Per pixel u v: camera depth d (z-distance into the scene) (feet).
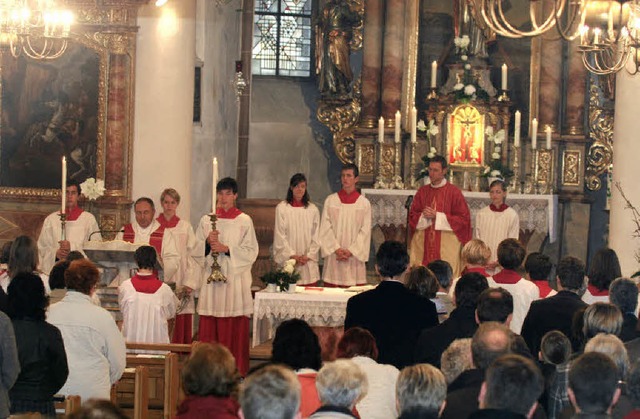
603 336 20.52
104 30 53.93
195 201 63.72
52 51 54.44
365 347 22.27
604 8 34.91
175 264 45.37
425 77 67.56
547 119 66.54
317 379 17.89
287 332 20.86
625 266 50.11
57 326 26.08
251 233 44.04
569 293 27.55
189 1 54.08
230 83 67.87
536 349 27.17
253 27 70.08
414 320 26.48
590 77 67.36
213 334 43.73
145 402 28.43
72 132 54.60
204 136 64.39
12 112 54.90
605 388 16.83
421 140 65.98
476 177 63.62
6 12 42.34
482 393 17.22
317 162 71.41
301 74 73.56
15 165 55.01
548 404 22.84
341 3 67.36
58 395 25.62
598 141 67.26
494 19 39.42
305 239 47.83
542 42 66.80
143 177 53.83
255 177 70.64
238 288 43.70
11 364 22.72
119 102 53.93
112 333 26.53
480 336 19.76
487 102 64.34
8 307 24.27
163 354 33.40
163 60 53.67
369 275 63.62
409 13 66.85
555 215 63.67
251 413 15.74
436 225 49.16
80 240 48.08
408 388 17.29
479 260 33.27
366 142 66.59
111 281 42.04
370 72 66.85
